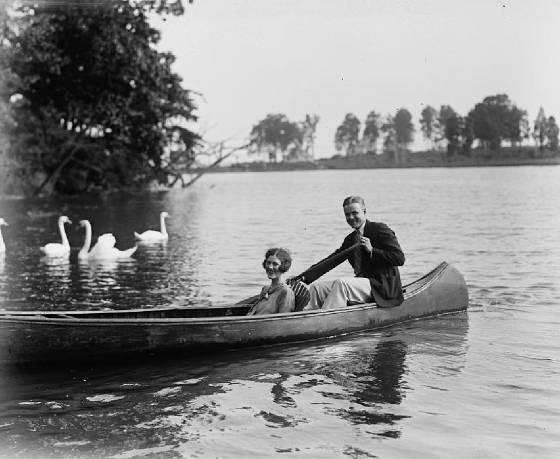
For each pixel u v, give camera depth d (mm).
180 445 6051
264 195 47500
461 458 5754
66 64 39625
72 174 47031
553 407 6770
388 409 6781
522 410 6707
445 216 27531
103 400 7121
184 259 17469
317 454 5855
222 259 17203
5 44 37125
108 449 5988
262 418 6613
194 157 48688
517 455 5805
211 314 9484
